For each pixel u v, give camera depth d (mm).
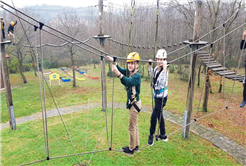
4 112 14461
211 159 8133
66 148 8844
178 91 19406
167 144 9250
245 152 8750
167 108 14250
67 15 24562
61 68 35750
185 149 8891
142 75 26266
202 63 17469
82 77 28750
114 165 7609
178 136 10102
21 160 7973
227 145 9344
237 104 15664
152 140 4215
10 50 22719
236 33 16906
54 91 20453
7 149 8891
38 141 9570
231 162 7969
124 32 25891
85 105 15281
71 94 19094
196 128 11203
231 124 11812
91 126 11078
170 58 28438
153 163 7785
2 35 9992
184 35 22484
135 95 3438
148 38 24469
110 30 25688
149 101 15766
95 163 7734
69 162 7820
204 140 9797
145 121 11672
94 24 29188
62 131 10531
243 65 24891
